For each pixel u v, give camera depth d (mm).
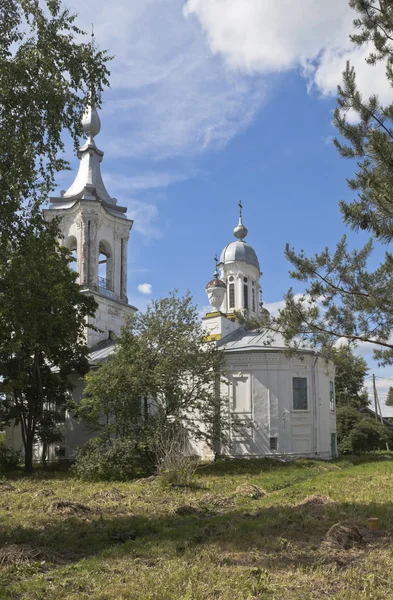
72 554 10633
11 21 15164
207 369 28906
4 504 16891
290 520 12602
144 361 28094
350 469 26719
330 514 13266
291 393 32531
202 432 28797
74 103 16344
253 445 31891
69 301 30703
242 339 36000
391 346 17156
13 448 35812
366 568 8875
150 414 28500
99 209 41188
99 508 15922
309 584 8125
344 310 17141
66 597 7730
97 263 41031
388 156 11875
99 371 28797
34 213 16078
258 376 32594
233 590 7824
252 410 32281
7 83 14656
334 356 17594
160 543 10727
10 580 8734
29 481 24906
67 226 41688
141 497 18078
